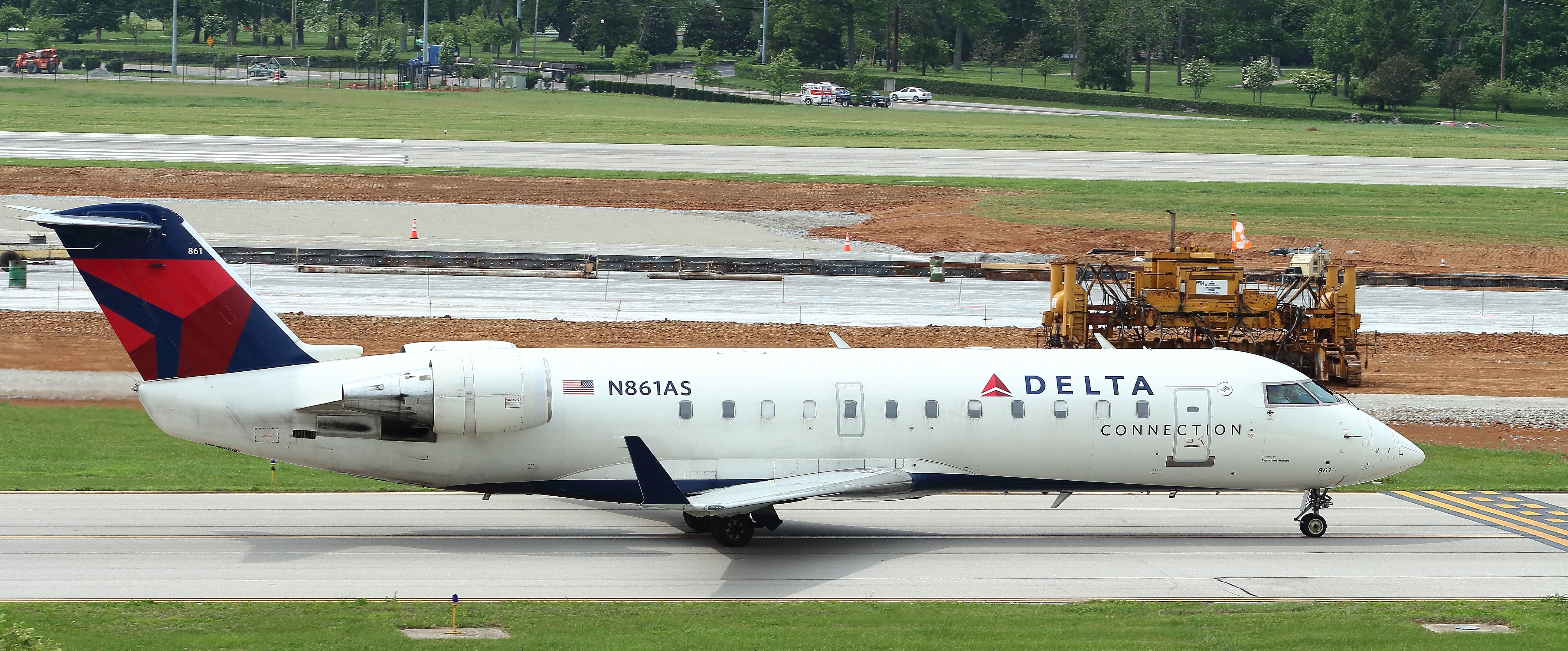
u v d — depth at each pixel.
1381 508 104.94
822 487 83.62
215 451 120.19
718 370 89.12
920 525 96.94
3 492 100.62
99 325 169.00
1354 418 94.00
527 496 104.19
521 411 84.75
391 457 85.88
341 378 85.75
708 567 83.88
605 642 65.94
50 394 135.12
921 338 179.38
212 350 85.19
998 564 85.81
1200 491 93.75
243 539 88.38
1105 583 81.75
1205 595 79.38
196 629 67.44
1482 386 162.25
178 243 84.06
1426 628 71.69
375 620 69.75
